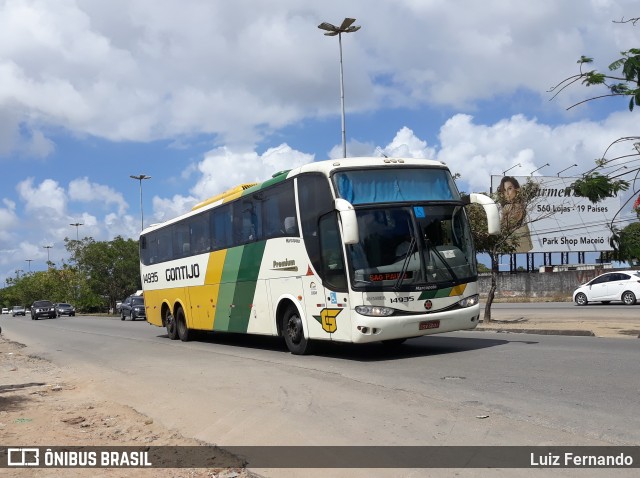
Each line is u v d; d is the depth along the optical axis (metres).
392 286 11.20
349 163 11.88
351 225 10.59
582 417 6.87
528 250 47.78
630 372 9.32
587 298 31.11
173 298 20.17
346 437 6.64
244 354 14.72
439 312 11.50
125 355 16.30
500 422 6.85
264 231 14.33
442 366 10.78
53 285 90.88
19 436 7.50
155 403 9.24
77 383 11.85
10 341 25.25
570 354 11.44
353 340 11.25
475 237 19.67
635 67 8.91
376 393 8.73
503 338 15.30
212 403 8.88
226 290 16.30
